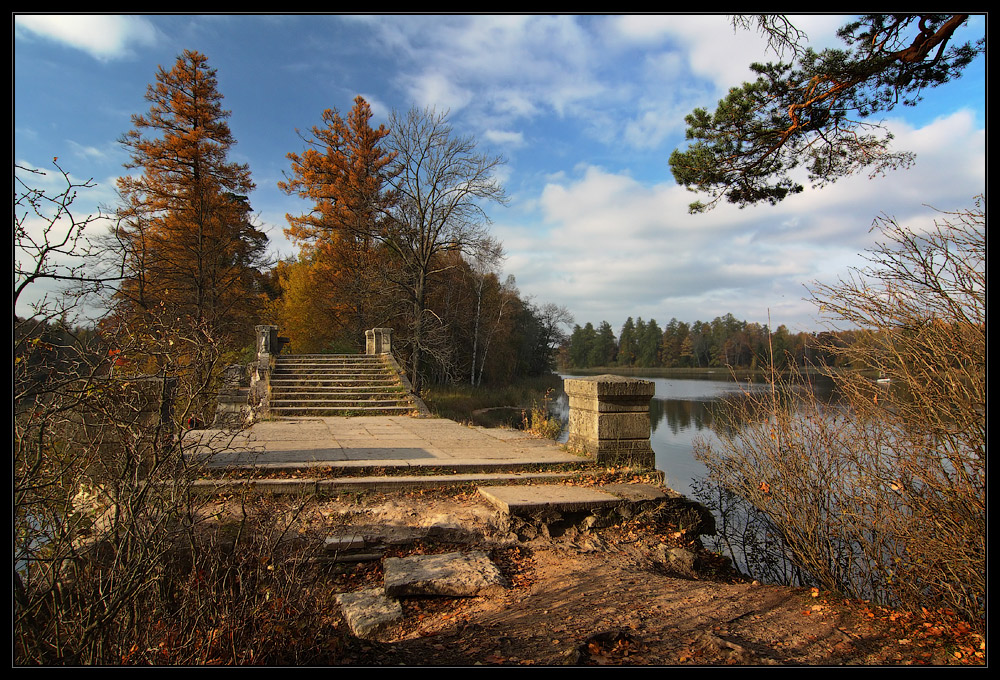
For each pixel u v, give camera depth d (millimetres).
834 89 7414
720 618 3809
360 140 31734
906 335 3549
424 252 24812
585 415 8164
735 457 5852
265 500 4809
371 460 7617
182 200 23938
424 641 3629
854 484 4184
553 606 4062
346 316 30953
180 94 24625
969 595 3469
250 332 25500
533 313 56750
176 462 3545
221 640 3066
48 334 3086
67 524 3125
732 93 8094
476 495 6598
